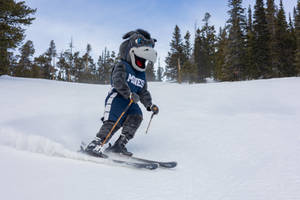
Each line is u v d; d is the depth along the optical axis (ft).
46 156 8.50
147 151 10.60
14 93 26.43
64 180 6.24
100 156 9.04
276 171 7.70
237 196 5.84
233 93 31.22
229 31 122.42
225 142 11.49
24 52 170.50
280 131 13.32
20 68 156.87
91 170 7.34
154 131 14.28
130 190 5.99
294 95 27.81
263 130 13.64
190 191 6.13
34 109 18.83
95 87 42.16
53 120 15.65
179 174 7.56
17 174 6.38
